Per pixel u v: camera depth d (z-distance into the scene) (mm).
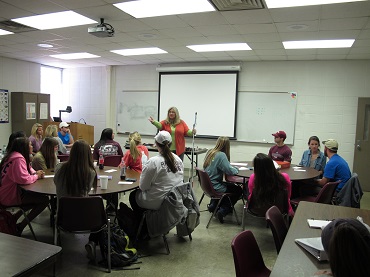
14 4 3586
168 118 5195
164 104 7539
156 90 7703
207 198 5160
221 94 6969
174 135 5137
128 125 8078
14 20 4254
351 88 6117
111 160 4387
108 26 4273
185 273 2686
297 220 2127
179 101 7371
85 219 2502
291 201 3566
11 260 1275
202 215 4289
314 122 6383
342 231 1032
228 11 3633
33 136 5359
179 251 3121
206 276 2643
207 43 5277
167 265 2820
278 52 5727
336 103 6223
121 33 4773
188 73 7230
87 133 7742
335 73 6195
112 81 8227
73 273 2625
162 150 3021
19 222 3521
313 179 3902
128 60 7254
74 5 3586
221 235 3578
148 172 2869
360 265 984
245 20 3945
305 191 4082
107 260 2738
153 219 2926
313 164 4605
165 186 2926
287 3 3350
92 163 2703
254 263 1774
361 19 3746
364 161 5996
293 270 1411
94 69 8461
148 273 2666
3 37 5188
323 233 1219
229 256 3039
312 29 4227
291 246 1682
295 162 6555
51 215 3619
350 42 4840
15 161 2967
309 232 1896
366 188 6004
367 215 2270
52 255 1341
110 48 5938
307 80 6371
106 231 2771
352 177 3236
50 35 5016
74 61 7578
